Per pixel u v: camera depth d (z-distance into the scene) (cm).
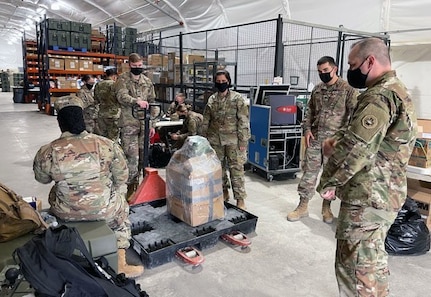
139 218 300
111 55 1123
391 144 154
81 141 211
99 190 214
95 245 192
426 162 301
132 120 368
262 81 873
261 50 877
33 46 1471
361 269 161
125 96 354
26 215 198
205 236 270
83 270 149
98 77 1098
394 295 220
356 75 163
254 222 302
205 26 1091
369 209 158
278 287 229
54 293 141
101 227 208
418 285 232
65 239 155
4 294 147
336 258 173
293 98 458
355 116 154
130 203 326
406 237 267
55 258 144
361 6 672
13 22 2147
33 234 200
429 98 614
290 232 311
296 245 287
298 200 396
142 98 376
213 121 356
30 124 919
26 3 1505
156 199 335
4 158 566
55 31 1017
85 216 212
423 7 584
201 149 288
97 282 149
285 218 343
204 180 281
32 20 1950
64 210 211
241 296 219
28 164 532
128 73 372
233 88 670
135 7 1216
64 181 205
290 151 480
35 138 730
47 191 415
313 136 329
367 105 150
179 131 561
